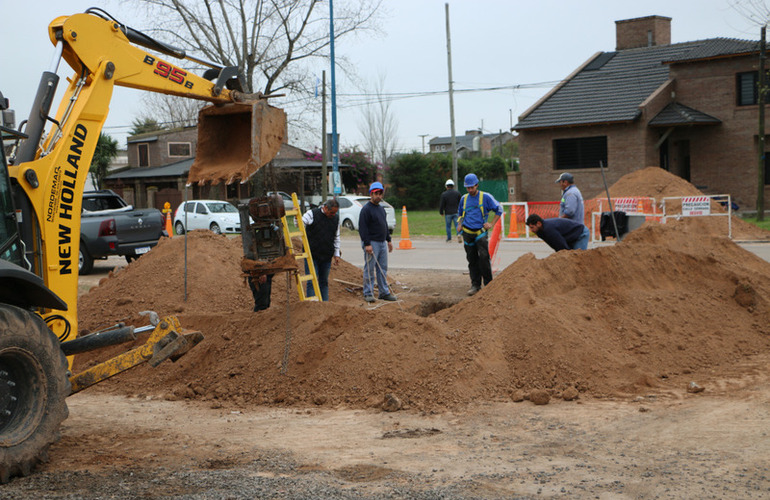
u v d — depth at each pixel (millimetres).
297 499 4160
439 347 6945
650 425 5496
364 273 11500
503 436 5375
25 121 5707
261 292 8758
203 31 32594
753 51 28516
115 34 6262
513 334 7105
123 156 59031
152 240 16969
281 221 7328
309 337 7270
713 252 9805
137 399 7035
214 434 5676
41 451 4750
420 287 13359
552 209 27422
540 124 32312
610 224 13781
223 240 12164
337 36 33562
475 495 4195
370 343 6988
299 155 49531
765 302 8492
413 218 39500
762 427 5316
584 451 4961
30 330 4680
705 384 6594
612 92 32781
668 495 4129
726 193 30219
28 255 5469
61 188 5680
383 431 5625
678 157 31656
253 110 7023
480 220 11227
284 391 6793
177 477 4586
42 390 4770
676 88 31125
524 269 7977
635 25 36438
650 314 7812
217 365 7457
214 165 7328
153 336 5609
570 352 6918
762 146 26859
